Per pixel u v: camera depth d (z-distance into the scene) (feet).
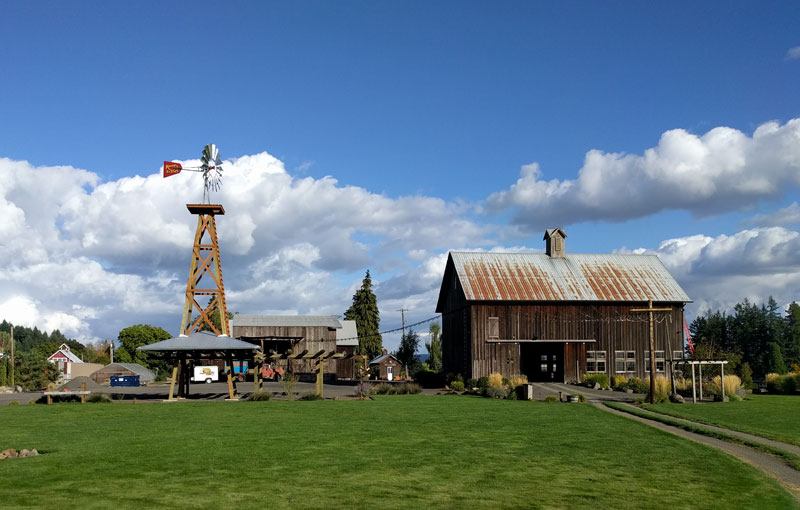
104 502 51.16
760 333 342.03
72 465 65.21
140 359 355.97
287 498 53.72
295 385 215.51
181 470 63.62
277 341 277.44
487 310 202.08
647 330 207.10
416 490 57.47
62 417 108.17
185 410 120.26
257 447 77.10
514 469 67.21
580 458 73.97
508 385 180.96
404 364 333.21
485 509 51.85
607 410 129.18
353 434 88.69
